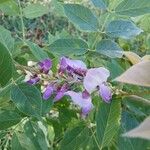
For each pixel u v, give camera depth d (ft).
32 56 0.78
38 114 0.61
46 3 1.58
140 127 0.31
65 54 0.69
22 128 0.69
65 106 0.76
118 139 0.60
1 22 1.96
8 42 0.72
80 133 0.66
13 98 0.61
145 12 0.69
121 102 0.62
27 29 2.07
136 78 0.42
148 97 0.62
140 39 0.97
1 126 0.67
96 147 0.64
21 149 0.67
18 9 0.83
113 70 0.65
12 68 0.60
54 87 0.64
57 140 0.78
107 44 0.67
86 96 0.60
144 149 0.59
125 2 0.69
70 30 1.97
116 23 0.68
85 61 0.72
